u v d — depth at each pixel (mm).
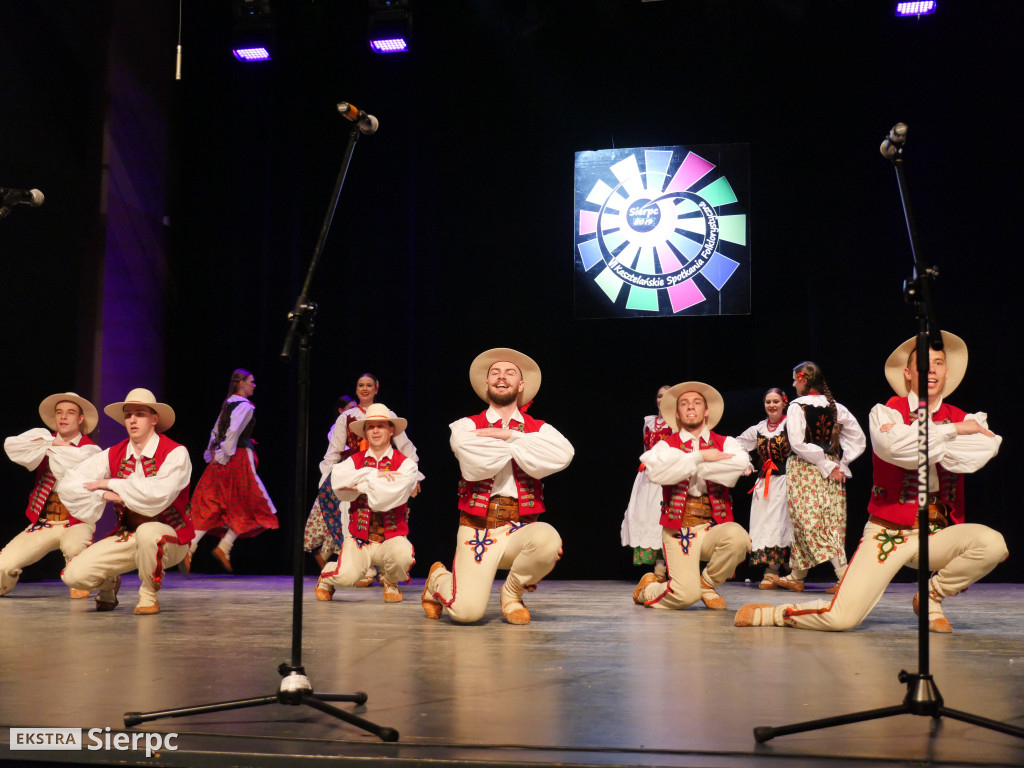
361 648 3096
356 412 6004
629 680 2498
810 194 6691
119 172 6992
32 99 6344
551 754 1760
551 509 6879
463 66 7148
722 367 6742
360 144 7246
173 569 7262
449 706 2160
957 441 3439
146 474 4145
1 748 1829
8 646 3121
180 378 7340
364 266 7223
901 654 2980
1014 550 6258
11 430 6152
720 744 1828
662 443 4246
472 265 7102
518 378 4031
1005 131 6410
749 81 6789
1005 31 6422
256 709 2139
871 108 6625
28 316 6289
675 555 4363
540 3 7043
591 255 6875
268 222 7316
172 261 7383
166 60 7340
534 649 3074
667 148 6809
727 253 6688
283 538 7125
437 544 6973
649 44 6906
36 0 6309
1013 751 1779
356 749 1794
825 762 1716
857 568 3521
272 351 7258
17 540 4801
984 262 6406
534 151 7055
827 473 5328
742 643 3227
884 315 6535
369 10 6832
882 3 6598
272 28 6984
